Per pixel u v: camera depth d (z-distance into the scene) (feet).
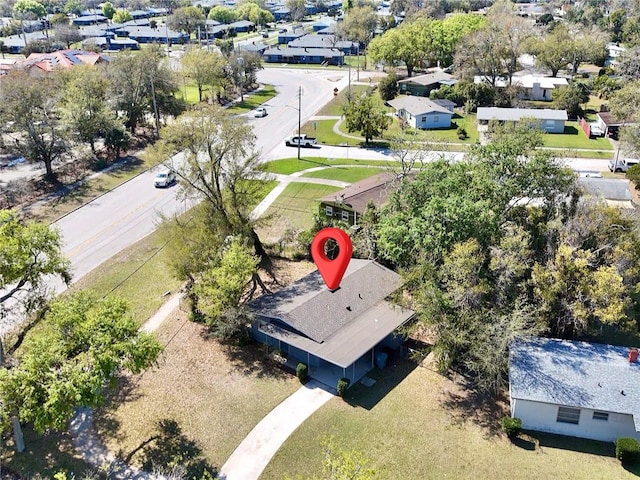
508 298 114.73
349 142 277.44
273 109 344.90
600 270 113.60
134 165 242.37
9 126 242.17
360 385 114.62
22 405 86.69
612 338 120.37
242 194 150.82
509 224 128.16
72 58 398.01
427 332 129.29
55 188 214.90
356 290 131.23
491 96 332.60
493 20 385.70
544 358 107.24
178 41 588.91
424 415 106.32
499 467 94.73
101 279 153.38
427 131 291.99
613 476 92.84
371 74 447.42
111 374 106.52
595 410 97.66
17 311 132.77
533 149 138.00
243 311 120.37
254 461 96.17
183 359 122.01
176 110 294.05
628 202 187.62
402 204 134.31
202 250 132.05
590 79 378.73
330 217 183.52
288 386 114.21
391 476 92.94
